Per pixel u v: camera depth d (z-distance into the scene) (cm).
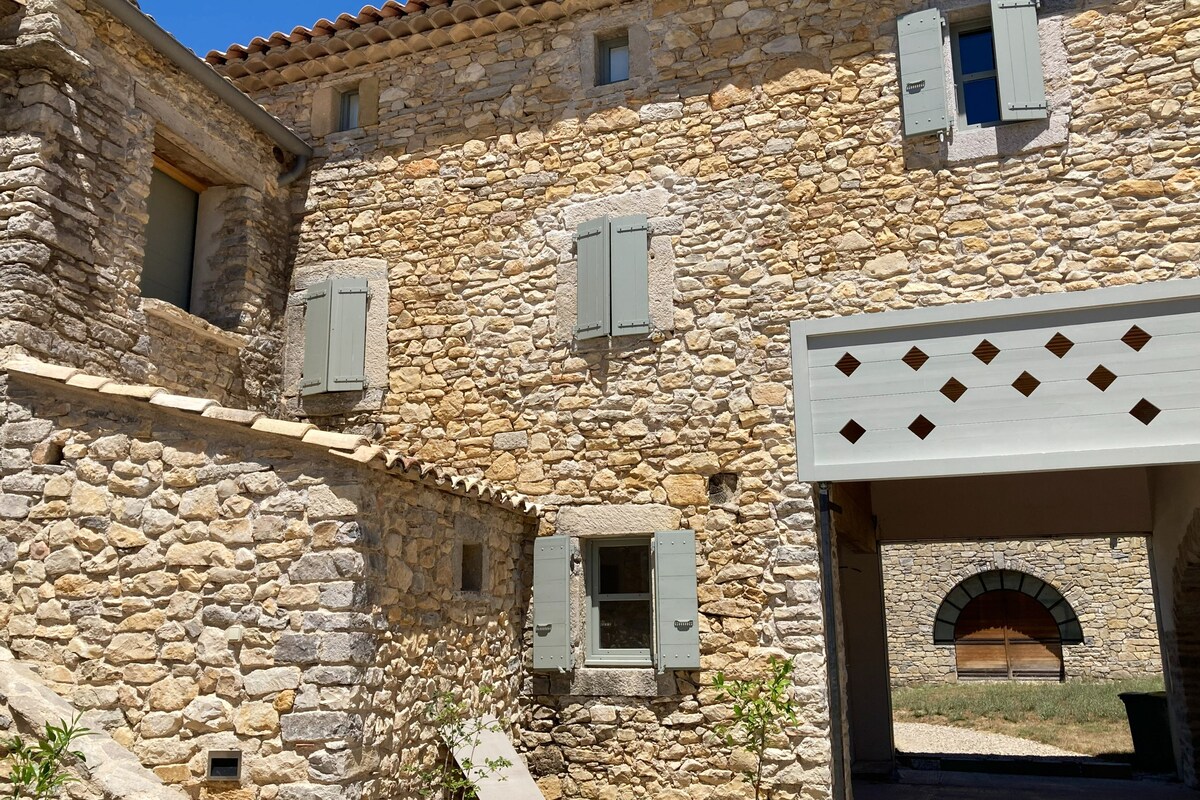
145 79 643
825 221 645
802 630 598
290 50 783
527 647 654
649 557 661
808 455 616
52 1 565
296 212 785
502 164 736
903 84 639
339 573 453
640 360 669
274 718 445
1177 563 808
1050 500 923
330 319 747
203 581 471
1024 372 590
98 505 496
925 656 1619
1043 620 1600
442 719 527
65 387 509
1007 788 851
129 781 416
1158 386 564
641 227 680
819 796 571
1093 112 605
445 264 735
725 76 688
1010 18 623
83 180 587
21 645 486
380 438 723
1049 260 596
